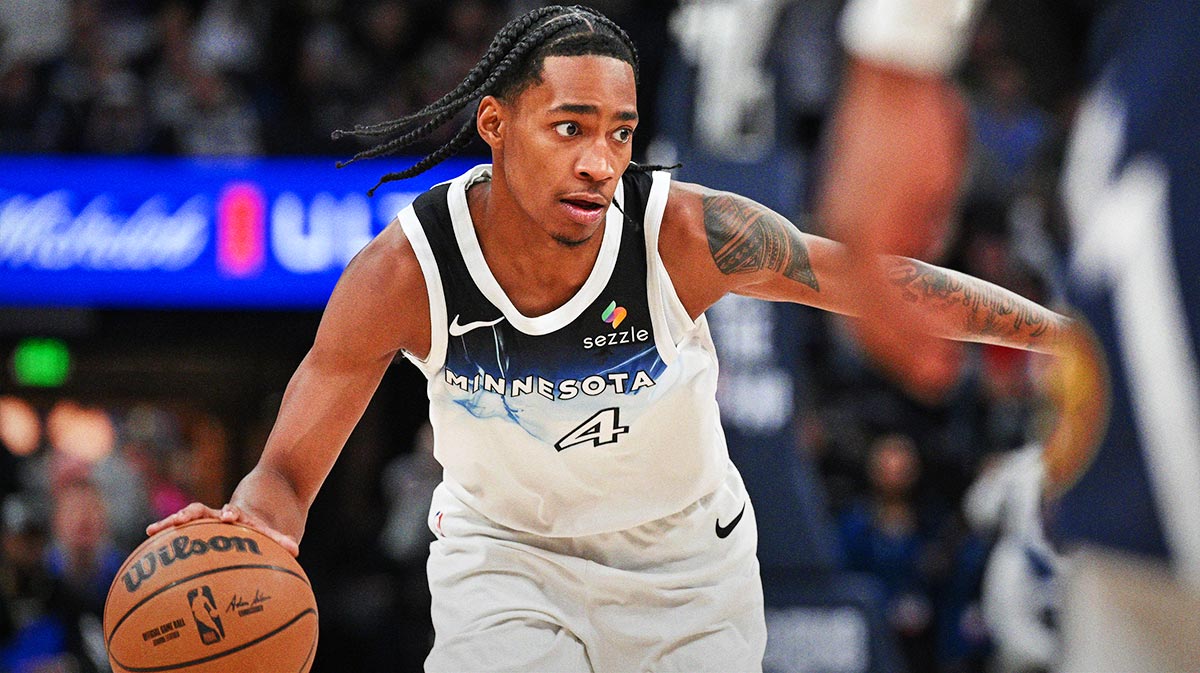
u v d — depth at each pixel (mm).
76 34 24797
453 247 7148
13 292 22047
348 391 7367
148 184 22391
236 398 24906
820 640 15727
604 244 7125
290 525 7246
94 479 23641
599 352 7316
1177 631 5090
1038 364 20484
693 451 7715
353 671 22469
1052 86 22094
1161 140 5047
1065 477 5465
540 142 6719
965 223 24062
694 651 7914
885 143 4082
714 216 7227
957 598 19922
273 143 23891
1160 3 5148
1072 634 5488
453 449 7773
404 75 26594
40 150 23141
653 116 25016
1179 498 4961
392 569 22625
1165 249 5008
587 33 6711
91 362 24359
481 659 7570
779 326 16359
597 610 7938
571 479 7684
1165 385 4996
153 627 6781
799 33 23719
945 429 22484
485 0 27234
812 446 21906
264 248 22297
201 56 25484
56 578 19219
